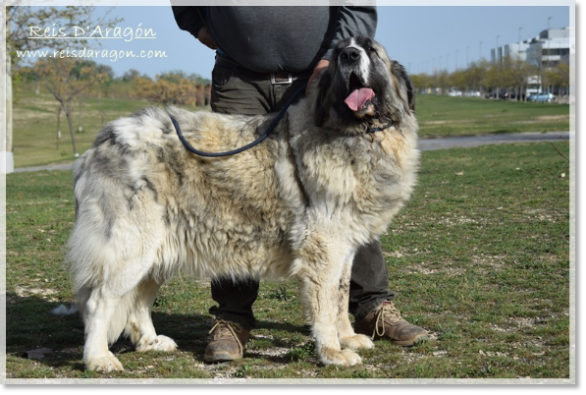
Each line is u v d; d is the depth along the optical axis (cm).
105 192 395
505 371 379
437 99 10269
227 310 441
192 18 496
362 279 466
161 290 628
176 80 4228
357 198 396
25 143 4344
